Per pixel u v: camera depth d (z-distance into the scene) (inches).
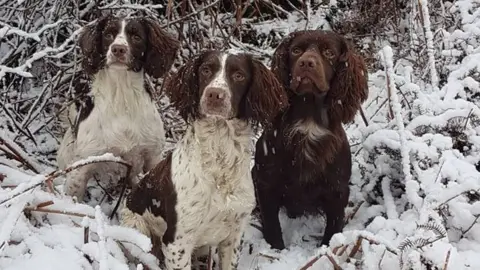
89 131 67.7
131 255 54.0
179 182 53.9
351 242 52.9
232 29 92.2
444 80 85.0
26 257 48.1
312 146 62.5
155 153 70.9
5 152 66.3
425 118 68.5
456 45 86.1
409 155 65.2
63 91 85.5
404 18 105.9
